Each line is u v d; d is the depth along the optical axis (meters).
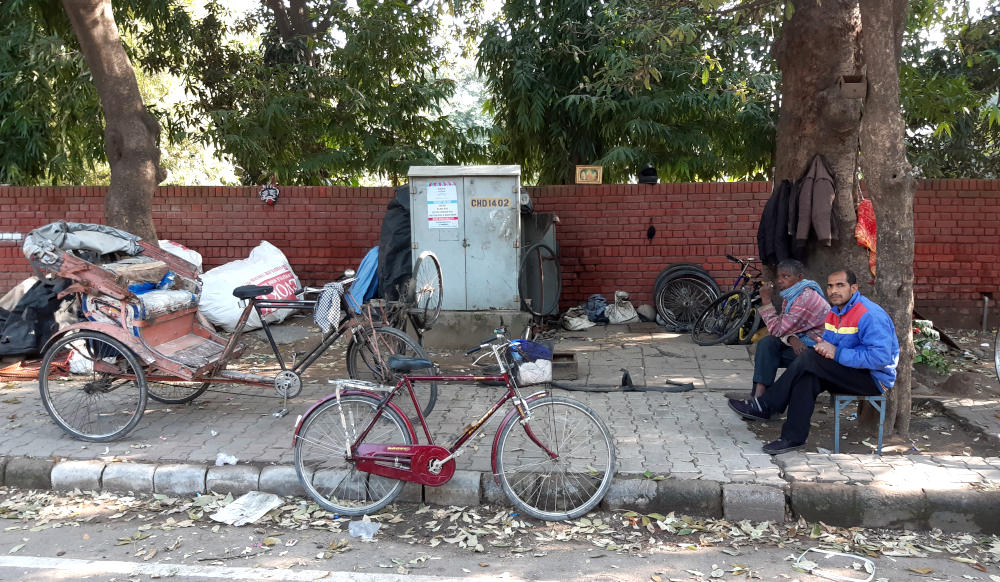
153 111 12.95
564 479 4.47
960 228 9.62
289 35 14.04
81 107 12.24
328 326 5.59
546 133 12.63
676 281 9.88
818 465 4.71
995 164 12.12
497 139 12.96
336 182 13.96
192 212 10.40
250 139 12.03
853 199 7.42
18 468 4.90
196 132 12.94
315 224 10.38
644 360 7.73
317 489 4.64
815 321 5.38
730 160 12.88
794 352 5.57
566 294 10.30
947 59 11.72
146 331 5.56
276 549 4.04
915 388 6.54
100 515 4.48
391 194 10.30
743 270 9.17
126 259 5.91
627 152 11.26
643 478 4.54
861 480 4.43
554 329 9.49
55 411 5.42
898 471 4.58
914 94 10.30
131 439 5.35
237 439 5.34
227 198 10.38
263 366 7.56
